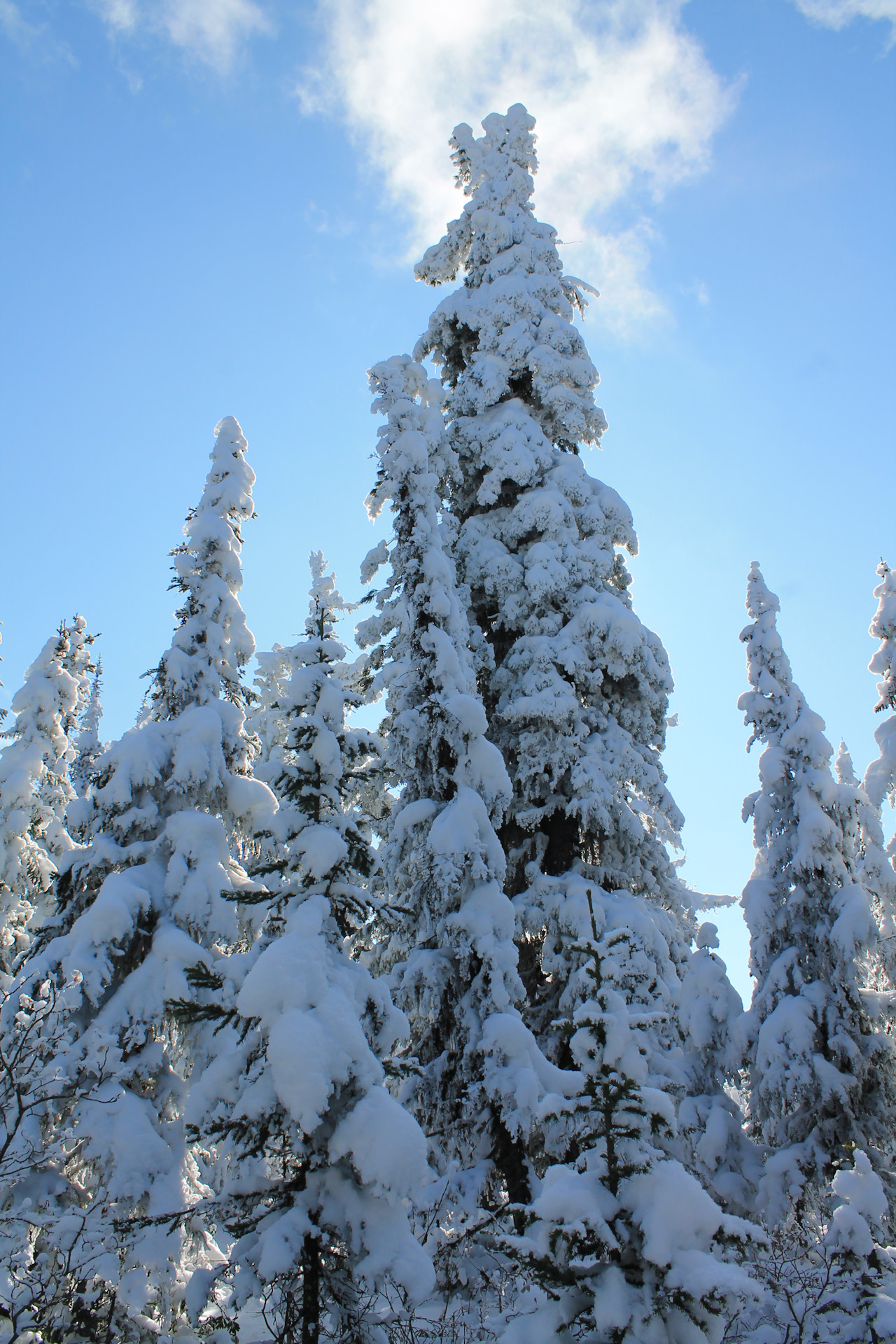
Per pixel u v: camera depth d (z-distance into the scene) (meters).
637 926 14.07
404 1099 12.44
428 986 12.34
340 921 8.41
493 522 18.48
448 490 19.02
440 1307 9.47
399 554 14.47
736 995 16.05
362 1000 7.84
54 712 18.78
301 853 8.38
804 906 16.56
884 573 19.53
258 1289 6.31
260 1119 6.89
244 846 12.91
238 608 13.57
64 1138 8.89
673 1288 5.53
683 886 21.02
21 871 17.44
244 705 13.74
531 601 16.88
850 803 16.91
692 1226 5.81
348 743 8.84
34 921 18.48
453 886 12.40
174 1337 9.07
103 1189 9.35
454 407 19.31
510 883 16.28
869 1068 14.93
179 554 13.84
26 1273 7.65
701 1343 5.46
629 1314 5.47
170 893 11.12
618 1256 5.98
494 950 12.22
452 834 12.50
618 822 16.12
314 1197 6.83
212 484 14.23
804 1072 14.73
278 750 20.06
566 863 16.22
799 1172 14.00
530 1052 11.62
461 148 22.91
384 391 15.20
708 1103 15.08
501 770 13.46
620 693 17.39
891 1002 15.30
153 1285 8.92
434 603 13.84
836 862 16.41
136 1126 9.68
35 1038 8.48
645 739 17.25
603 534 18.41
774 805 17.56
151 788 12.21
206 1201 7.01
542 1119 6.63
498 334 19.78
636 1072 6.46
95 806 11.86
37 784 18.11
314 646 9.27
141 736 12.02
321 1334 7.00
